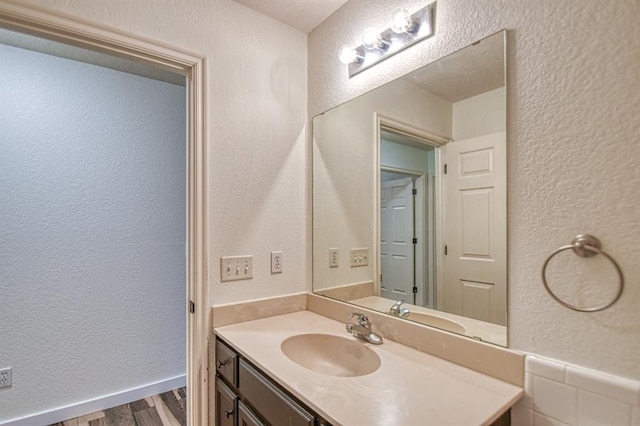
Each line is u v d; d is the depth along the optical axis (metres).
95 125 2.19
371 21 1.46
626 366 0.77
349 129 1.58
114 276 2.26
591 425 0.81
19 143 1.95
